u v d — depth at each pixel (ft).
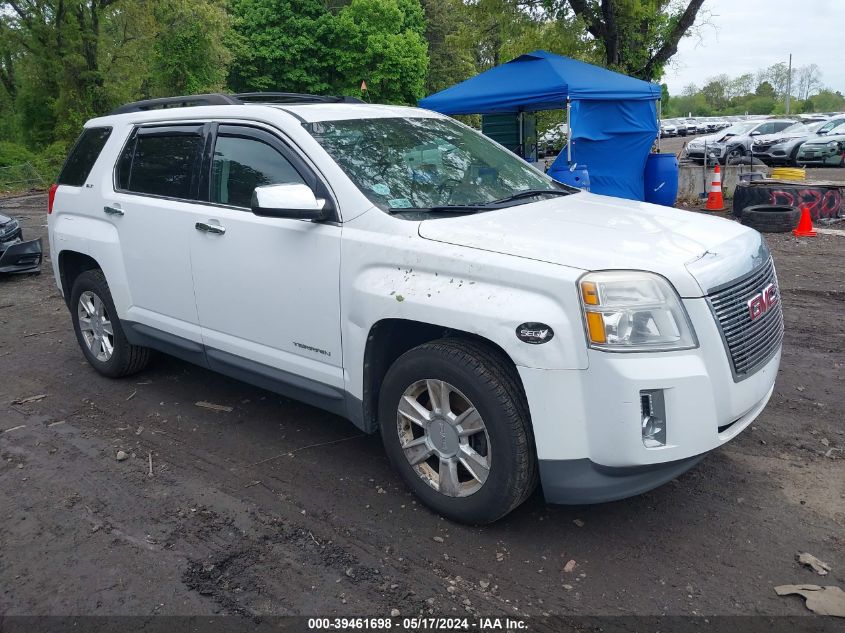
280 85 128.67
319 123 13.17
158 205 15.16
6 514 12.07
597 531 11.14
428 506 11.66
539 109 41.63
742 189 38.88
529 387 9.86
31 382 18.35
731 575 10.00
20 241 31.81
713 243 10.96
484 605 9.54
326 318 12.29
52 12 99.55
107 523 11.70
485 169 14.16
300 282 12.56
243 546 10.96
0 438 15.07
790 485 12.27
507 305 9.98
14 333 22.91
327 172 12.33
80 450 14.38
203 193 14.39
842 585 9.71
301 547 10.89
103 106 103.09
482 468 10.69
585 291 9.53
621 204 13.41
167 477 13.17
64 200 18.04
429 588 9.89
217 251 13.88
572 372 9.66
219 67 110.11
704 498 11.96
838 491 12.02
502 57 52.01
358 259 11.67
